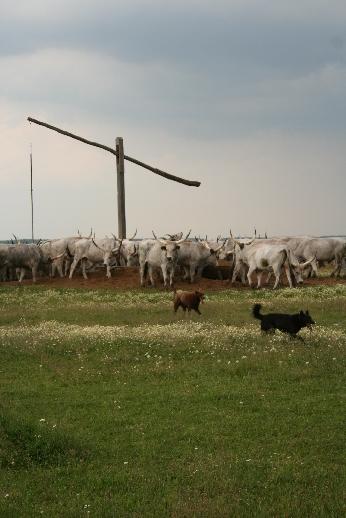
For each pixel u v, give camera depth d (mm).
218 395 12438
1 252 36312
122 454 9672
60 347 17172
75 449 9742
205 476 8656
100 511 7762
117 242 38062
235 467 8914
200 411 11570
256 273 36125
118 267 38906
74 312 24797
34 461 9367
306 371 13828
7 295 31516
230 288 33062
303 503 7793
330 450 9500
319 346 16234
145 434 10453
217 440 10031
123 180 41719
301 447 9672
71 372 14648
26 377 14516
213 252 35500
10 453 9477
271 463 9047
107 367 15039
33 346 17312
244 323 20703
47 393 13164
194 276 35812
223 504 7816
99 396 12844
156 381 13789
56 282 36969
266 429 10484
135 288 34094
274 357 15055
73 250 38656
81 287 35031
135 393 12922
